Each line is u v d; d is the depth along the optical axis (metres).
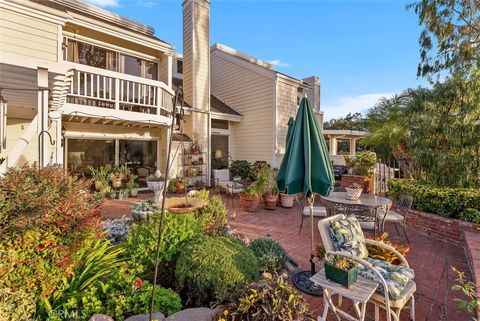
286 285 2.04
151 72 9.92
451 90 5.68
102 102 8.05
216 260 2.68
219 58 13.41
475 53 7.84
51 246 2.17
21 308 1.90
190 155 10.31
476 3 8.23
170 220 3.27
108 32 7.81
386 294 2.20
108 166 8.73
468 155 5.44
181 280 2.69
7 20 5.91
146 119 8.21
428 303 2.92
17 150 3.89
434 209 5.32
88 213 2.48
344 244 2.76
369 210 4.67
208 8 11.06
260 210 7.29
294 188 2.98
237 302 2.02
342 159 15.27
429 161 6.03
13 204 2.04
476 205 4.80
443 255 4.24
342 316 2.65
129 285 2.49
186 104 10.89
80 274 2.56
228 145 12.65
